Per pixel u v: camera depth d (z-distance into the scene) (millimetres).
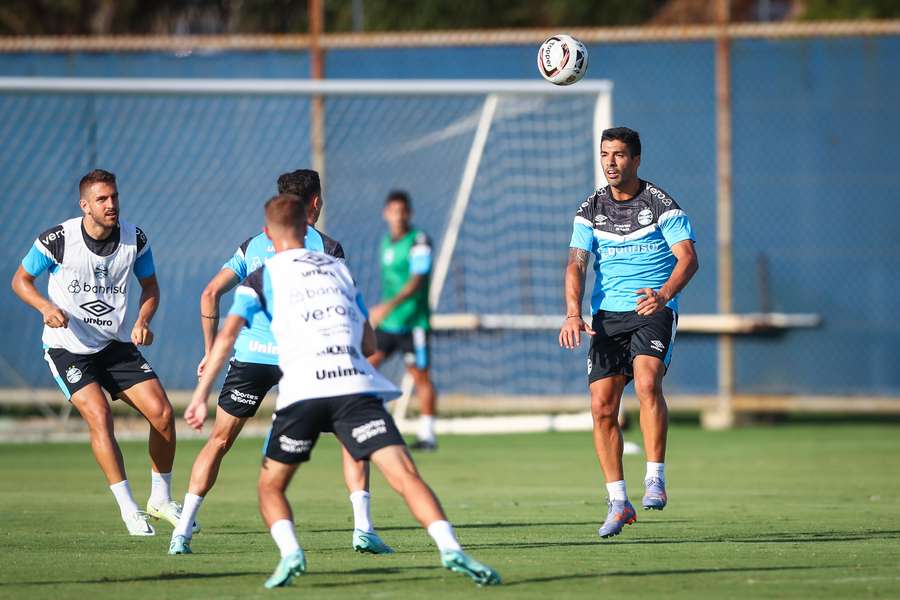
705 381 58188
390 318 48781
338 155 60000
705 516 28938
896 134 56719
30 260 25969
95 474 41125
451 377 59938
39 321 58219
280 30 88500
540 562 21391
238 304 19188
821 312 57438
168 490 26281
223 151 59906
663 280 25375
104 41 58562
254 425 58531
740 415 59844
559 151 59781
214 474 23234
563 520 28297
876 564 21031
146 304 26938
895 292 56906
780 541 24297
